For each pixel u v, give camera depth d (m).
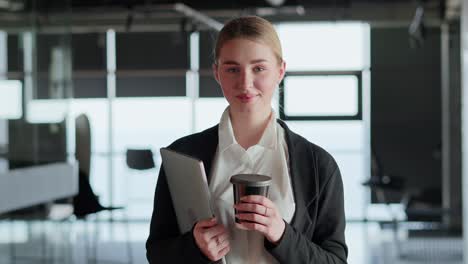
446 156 8.69
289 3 8.67
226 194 1.29
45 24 4.76
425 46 9.05
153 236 1.37
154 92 9.40
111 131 9.38
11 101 4.40
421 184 9.16
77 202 4.75
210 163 1.33
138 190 9.35
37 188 4.12
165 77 9.36
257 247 1.28
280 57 1.28
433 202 7.68
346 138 9.20
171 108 9.38
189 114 9.35
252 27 1.24
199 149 1.34
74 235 7.59
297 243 1.23
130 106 9.46
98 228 8.15
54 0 4.81
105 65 9.39
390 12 8.65
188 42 9.21
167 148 1.31
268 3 8.29
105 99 9.42
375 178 7.53
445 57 8.77
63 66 4.82
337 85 9.12
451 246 7.26
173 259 1.26
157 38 9.30
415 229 7.82
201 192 1.21
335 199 1.34
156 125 9.43
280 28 8.95
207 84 9.24
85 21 8.73
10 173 3.81
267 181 1.16
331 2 8.66
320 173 1.33
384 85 9.15
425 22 8.67
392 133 9.20
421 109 9.14
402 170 9.19
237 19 1.28
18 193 3.89
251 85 1.25
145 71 9.38
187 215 1.30
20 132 4.41
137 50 9.37
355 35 9.03
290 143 1.34
